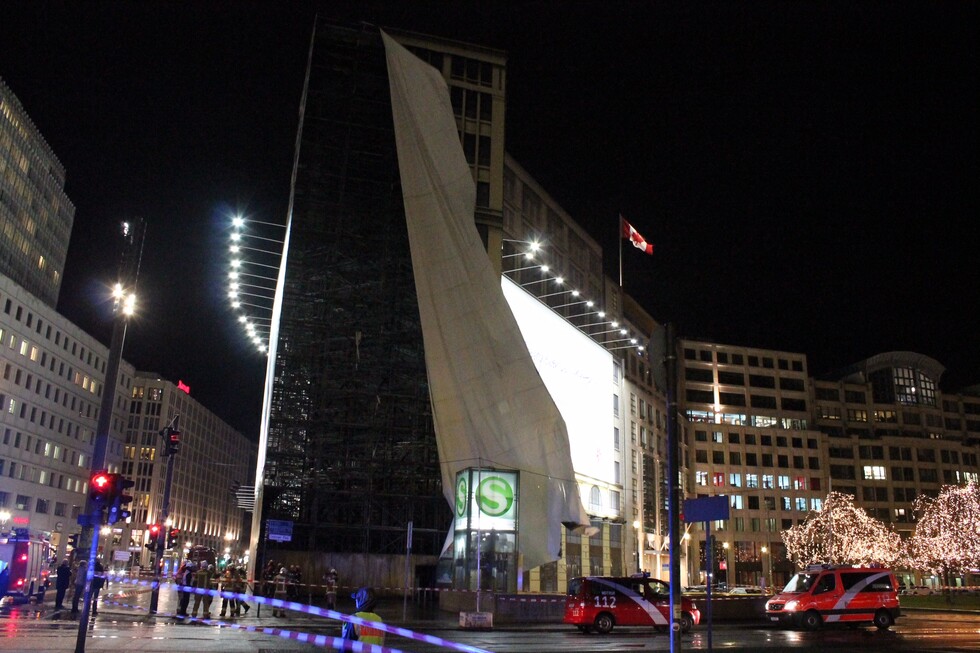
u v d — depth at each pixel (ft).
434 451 169.68
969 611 162.50
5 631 67.67
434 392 150.20
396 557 159.63
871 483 425.28
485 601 104.94
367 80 193.36
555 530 136.98
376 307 175.11
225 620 90.12
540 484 138.92
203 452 520.83
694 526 366.63
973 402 468.75
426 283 155.22
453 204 158.20
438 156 160.97
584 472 220.64
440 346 151.43
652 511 283.18
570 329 226.99
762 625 109.81
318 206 179.22
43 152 377.71
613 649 69.36
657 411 312.50
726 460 406.00
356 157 185.98
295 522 159.02
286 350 168.04
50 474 312.50
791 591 104.12
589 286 271.08
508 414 144.15
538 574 184.24
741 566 385.91
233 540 611.47
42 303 306.76
